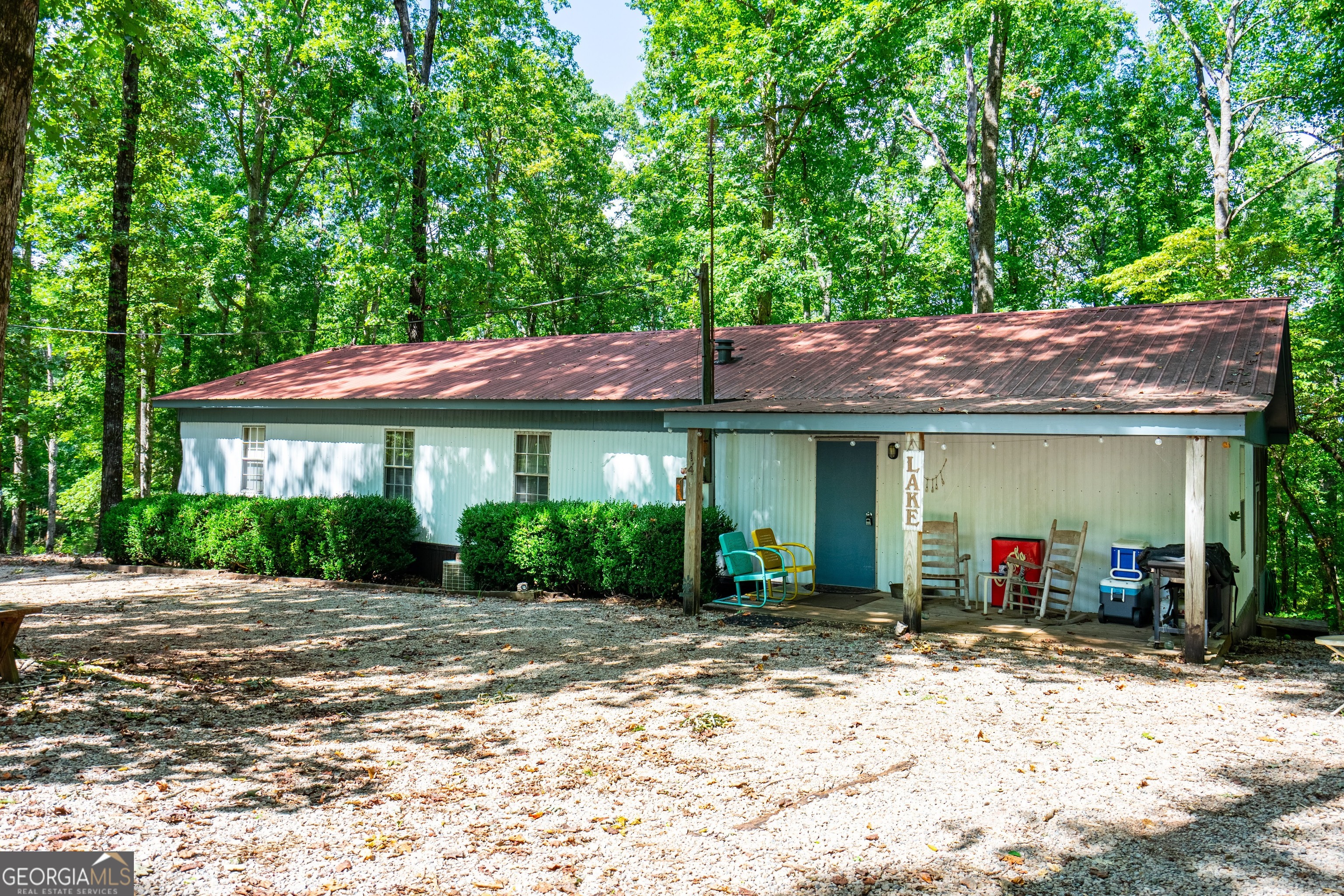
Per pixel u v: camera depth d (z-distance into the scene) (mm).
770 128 22828
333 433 15594
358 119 25031
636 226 30922
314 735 5703
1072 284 27359
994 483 10703
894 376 10648
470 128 24641
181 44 20516
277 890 3504
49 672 7137
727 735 5719
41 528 38688
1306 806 4535
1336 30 19750
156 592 12383
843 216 24562
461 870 3721
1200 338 9781
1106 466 9992
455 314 26641
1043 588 9883
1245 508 10797
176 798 4523
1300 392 16391
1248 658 8344
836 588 11711
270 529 13836
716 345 12828
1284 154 25062
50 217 21344
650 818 4332
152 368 23562
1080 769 5082
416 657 8070
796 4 20797
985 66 24734
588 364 14148
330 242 27625
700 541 10211
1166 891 3609
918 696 6707
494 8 25781
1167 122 24938
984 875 3740
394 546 13633
